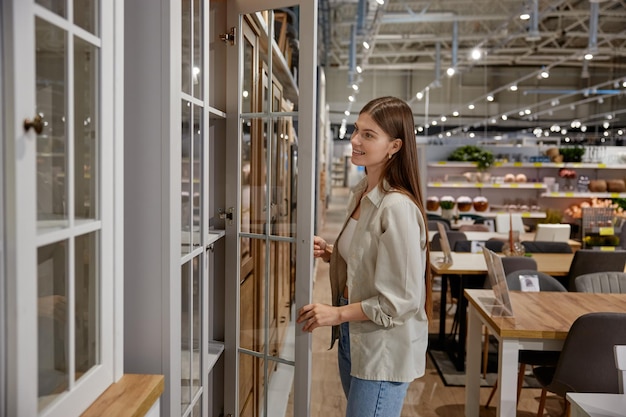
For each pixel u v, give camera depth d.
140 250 1.70
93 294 1.36
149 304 1.71
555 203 9.71
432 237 6.66
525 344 2.83
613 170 9.81
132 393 1.40
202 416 2.14
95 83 1.34
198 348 2.10
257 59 2.41
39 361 1.13
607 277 3.89
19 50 1.02
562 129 20.34
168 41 1.65
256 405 2.55
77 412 1.26
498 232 6.82
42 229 1.13
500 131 20.73
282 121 2.36
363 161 1.98
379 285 1.86
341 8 11.71
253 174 2.46
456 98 19.66
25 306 1.06
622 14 10.16
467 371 3.53
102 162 1.36
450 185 9.43
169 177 1.68
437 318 6.22
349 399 1.99
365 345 1.93
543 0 10.52
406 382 1.94
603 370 2.64
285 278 2.50
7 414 1.05
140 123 1.68
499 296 3.24
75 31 1.23
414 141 1.99
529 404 3.81
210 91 2.50
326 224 14.66
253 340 2.54
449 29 13.43
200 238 2.10
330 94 19.62
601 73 17.92
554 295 3.57
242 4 2.38
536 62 16.41
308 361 2.32
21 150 1.04
